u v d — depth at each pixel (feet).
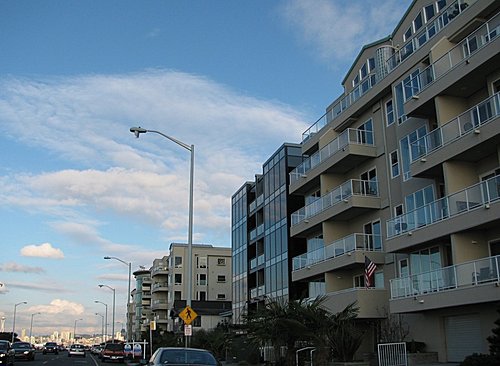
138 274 421.18
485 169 79.20
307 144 132.26
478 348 76.43
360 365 73.10
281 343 76.64
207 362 47.62
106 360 169.89
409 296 83.56
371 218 107.24
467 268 73.36
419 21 103.35
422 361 80.94
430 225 81.46
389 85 101.45
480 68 75.46
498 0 76.13
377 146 106.93
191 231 91.76
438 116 82.23
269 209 156.46
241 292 182.29
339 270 111.55
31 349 160.35
